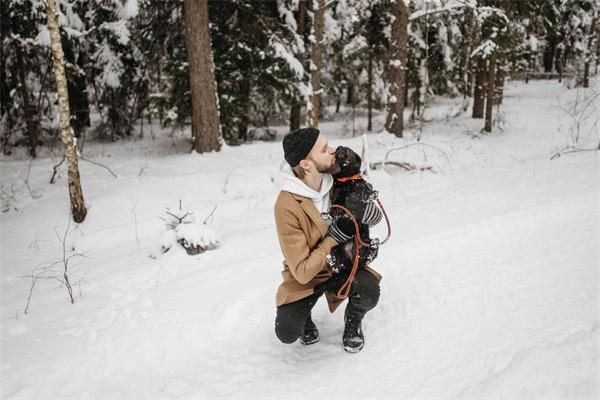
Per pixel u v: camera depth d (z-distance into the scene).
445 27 16.31
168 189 7.81
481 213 4.82
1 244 6.34
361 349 2.68
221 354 2.83
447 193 6.59
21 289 4.72
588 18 27.73
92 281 4.64
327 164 2.29
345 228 2.17
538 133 14.01
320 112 21.12
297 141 2.23
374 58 17.72
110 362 2.75
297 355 2.74
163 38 12.77
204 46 10.41
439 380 2.26
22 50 11.76
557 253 3.59
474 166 9.42
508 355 2.29
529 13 15.77
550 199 4.94
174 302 3.55
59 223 6.82
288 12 13.26
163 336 2.98
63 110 6.27
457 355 2.45
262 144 11.45
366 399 2.22
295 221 2.23
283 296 2.44
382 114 23.19
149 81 14.87
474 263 3.62
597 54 20.06
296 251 2.21
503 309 2.85
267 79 13.20
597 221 4.14
